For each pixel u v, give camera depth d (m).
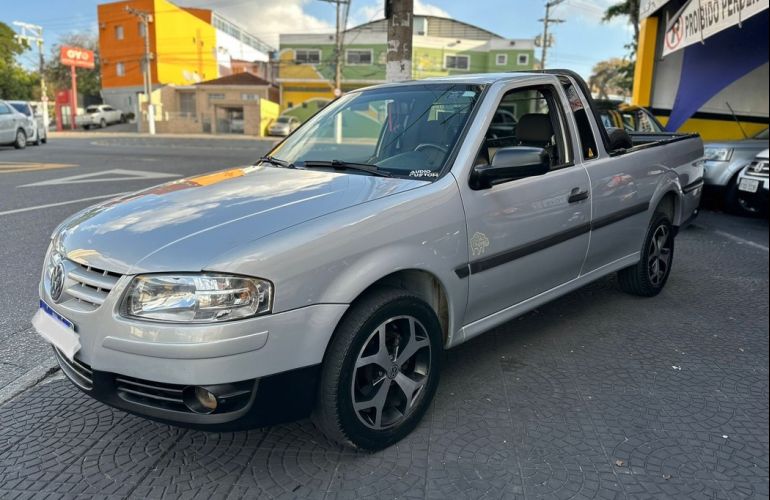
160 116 46.25
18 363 3.63
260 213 2.55
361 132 3.71
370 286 2.64
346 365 2.46
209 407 2.29
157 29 48.97
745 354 3.87
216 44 58.34
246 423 2.31
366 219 2.55
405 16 7.48
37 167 13.84
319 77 47.97
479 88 3.39
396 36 7.52
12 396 3.23
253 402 2.27
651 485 2.51
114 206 2.89
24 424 2.96
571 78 3.94
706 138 14.20
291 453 2.71
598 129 4.01
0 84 51.97
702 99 14.02
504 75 3.60
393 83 3.95
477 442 2.81
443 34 52.94
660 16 14.05
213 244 2.30
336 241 2.43
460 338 3.10
